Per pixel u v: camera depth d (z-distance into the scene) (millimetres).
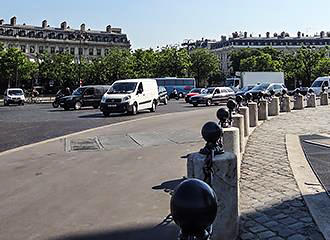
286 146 10602
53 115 24891
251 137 12453
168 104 37625
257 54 96688
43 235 4898
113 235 4828
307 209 5418
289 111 22797
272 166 8094
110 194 6586
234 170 4270
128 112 23500
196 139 12734
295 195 6047
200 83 92625
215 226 4207
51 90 70188
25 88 74938
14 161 9695
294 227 4805
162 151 10672
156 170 8312
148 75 67000
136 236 4773
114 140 12773
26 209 5918
